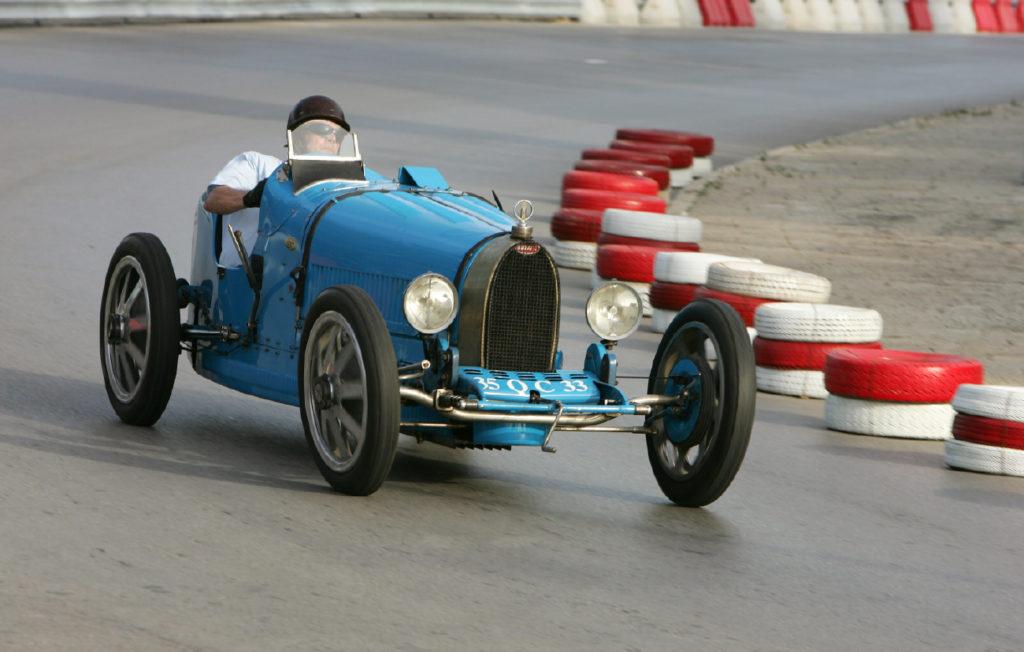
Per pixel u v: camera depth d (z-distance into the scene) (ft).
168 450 38.65
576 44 200.64
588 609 27.96
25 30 162.20
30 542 29.30
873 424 49.75
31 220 77.82
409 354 36.24
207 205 42.04
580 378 36.22
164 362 39.88
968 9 284.00
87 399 44.45
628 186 89.92
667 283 66.03
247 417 44.37
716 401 36.06
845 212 103.04
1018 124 155.12
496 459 41.60
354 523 32.68
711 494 36.17
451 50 180.14
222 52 158.20
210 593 27.09
